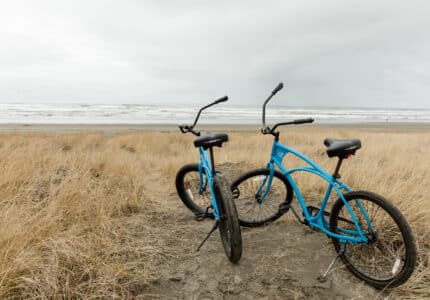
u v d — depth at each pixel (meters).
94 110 54.34
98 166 5.83
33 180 4.24
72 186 3.86
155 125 26.16
